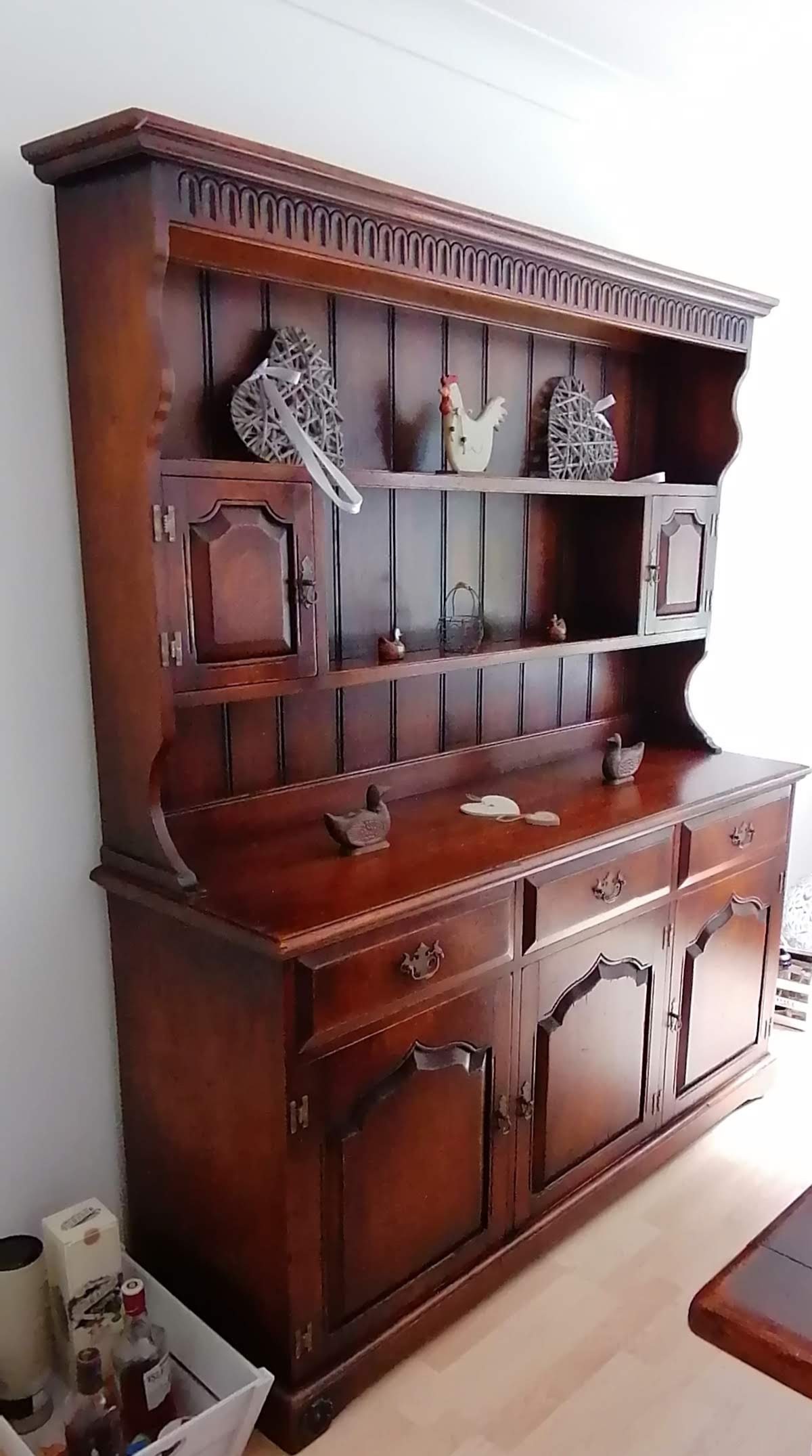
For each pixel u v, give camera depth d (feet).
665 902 7.07
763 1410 5.56
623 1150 7.15
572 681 8.27
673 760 8.29
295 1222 5.00
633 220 8.47
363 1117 5.19
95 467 5.05
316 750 6.48
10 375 5.07
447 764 7.30
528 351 7.32
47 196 5.04
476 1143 5.92
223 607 5.08
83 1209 5.52
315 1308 5.19
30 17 4.90
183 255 5.22
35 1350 5.28
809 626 11.80
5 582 5.21
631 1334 6.04
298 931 4.71
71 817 5.64
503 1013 5.91
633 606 7.73
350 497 5.44
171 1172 5.72
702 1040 7.77
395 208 5.18
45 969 5.67
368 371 6.32
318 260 5.50
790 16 6.65
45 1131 5.82
